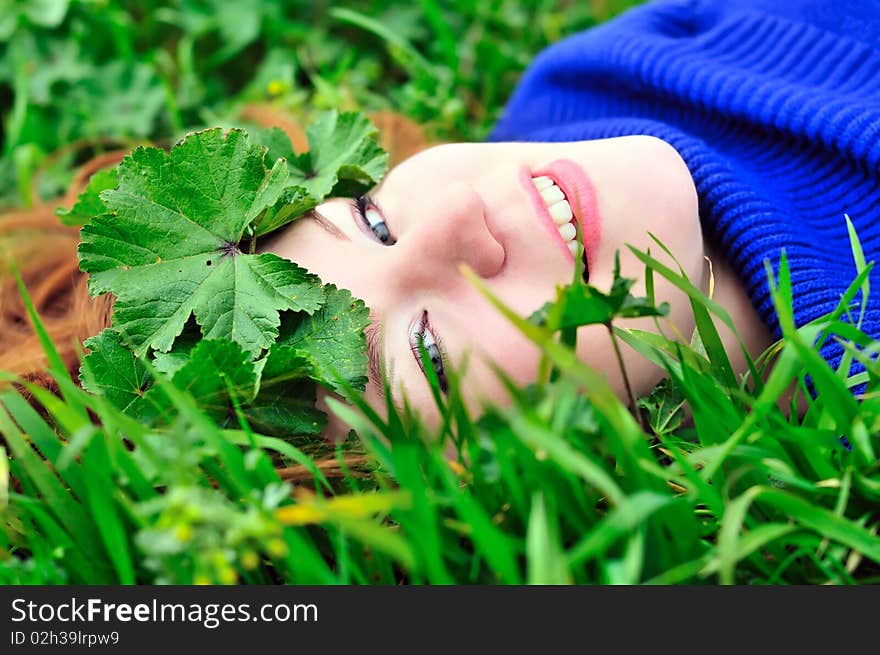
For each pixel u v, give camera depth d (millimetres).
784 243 1225
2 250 1656
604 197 1203
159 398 1053
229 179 1171
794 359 861
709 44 1600
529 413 757
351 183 1391
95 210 1315
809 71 1479
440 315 1158
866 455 881
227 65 2307
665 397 1141
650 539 842
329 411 1159
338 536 916
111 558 942
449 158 1324
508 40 2262
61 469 863
